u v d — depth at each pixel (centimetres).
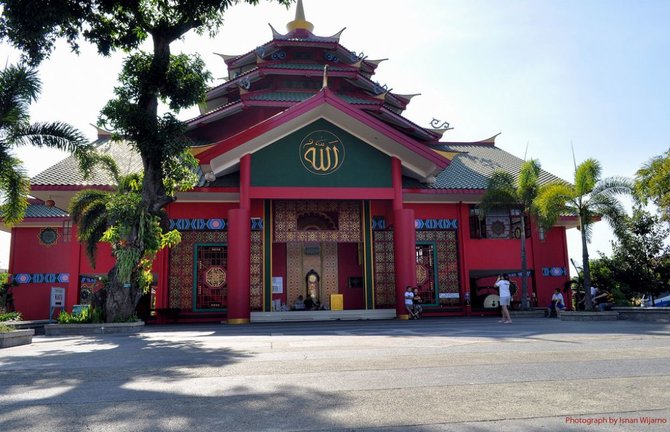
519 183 2333
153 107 1703
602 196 1922
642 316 1788
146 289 1723
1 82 1520
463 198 2620
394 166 2348
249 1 1686
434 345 944
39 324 1844
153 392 537
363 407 464
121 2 1602
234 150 2194
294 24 3116
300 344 1007
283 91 2781
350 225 2478
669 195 2292
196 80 1688
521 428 398
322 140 2309
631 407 459
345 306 2800
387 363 716
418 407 463
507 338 1073
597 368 657
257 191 2212
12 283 2688
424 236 2628
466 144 3400
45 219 2709
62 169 2461
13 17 1402
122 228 1627
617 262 3072
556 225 2753
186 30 1719
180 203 2442
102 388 562
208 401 493
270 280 2353
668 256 2986
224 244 2431
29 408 471
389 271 2542
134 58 1656
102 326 1538
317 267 2883
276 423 415
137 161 2645
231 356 822
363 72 3100
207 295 2388
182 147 1692
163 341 1152
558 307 2355
